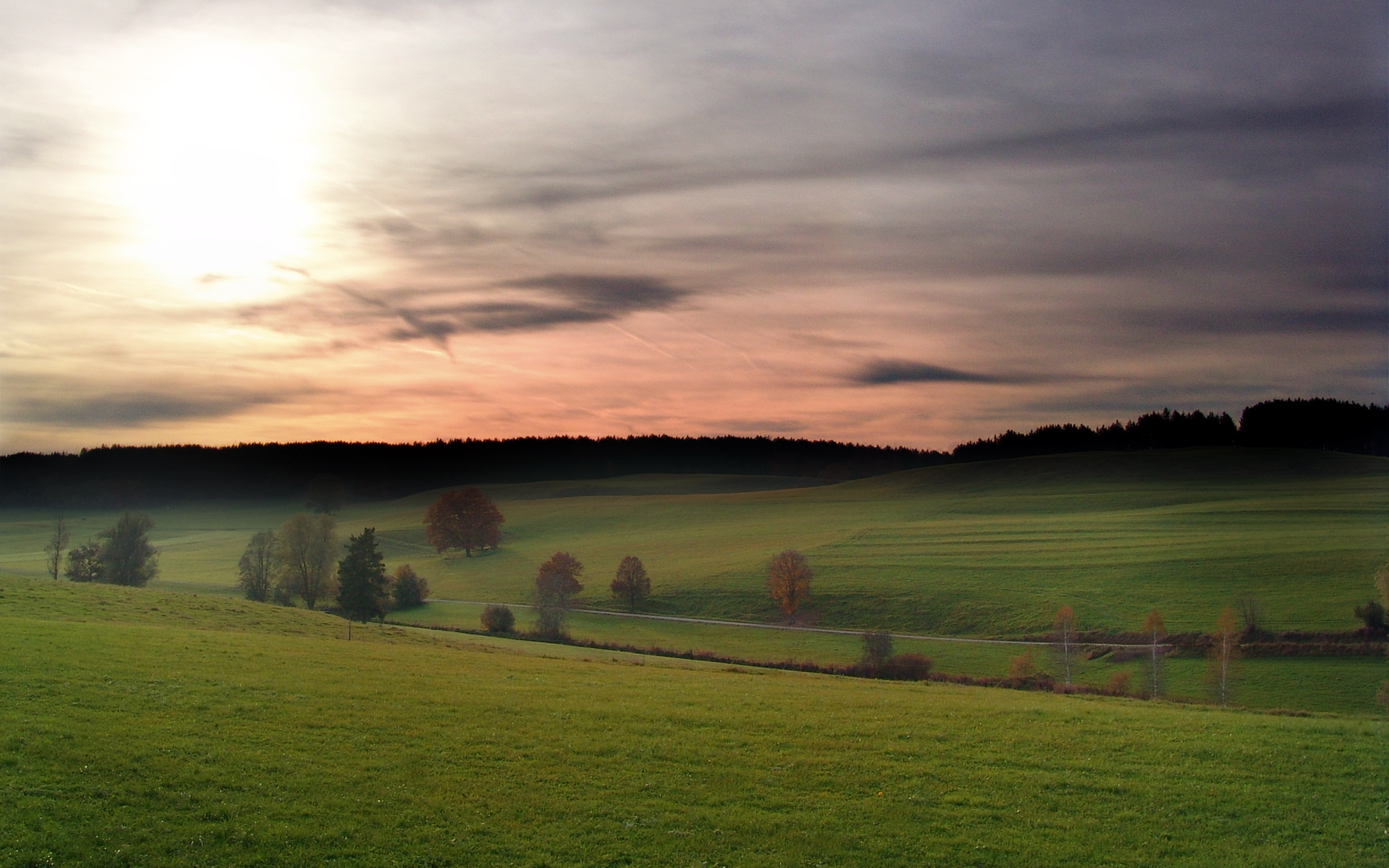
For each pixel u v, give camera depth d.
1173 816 27.09
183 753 27.45
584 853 23.67
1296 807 27.81
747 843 24.67
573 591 133.00
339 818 24.58
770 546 165.62
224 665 38.16
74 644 38.72
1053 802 27.94
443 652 49.41
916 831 25.73
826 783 29.00
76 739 27.44
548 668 46.50
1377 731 35.81
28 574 139.88
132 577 114.38
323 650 45.25
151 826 23.12
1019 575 124.88
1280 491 186.38
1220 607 101.81
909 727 35.19
